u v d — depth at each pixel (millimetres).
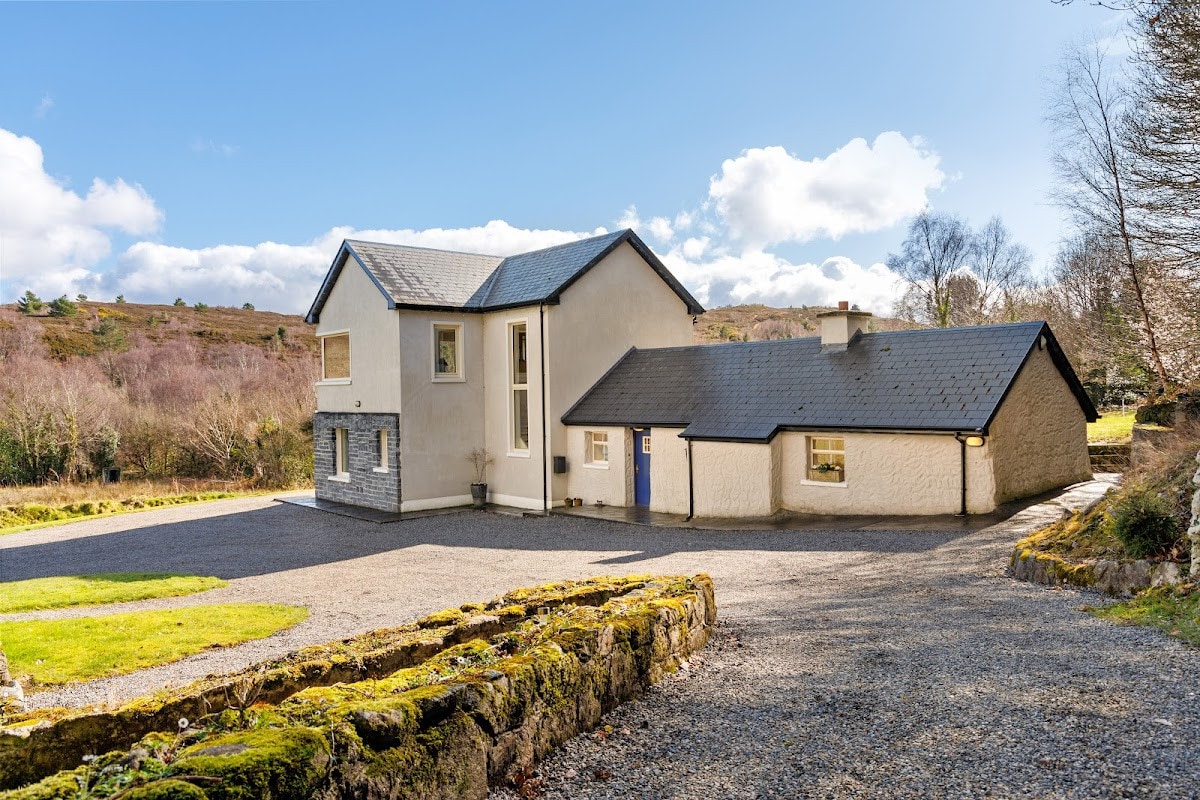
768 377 19797
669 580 8523
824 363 19297
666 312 24781
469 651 5500
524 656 5145
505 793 4516
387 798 3699
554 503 21625
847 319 19219
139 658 9039
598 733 5480
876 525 15609
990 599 8953
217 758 3119
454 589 12539
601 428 21219
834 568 11891
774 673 6754
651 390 21375
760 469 17953
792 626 8414
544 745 5020
